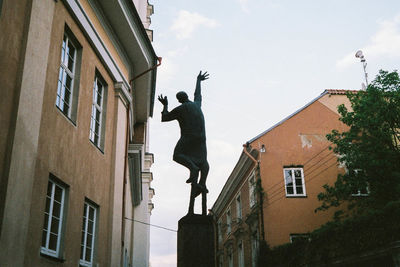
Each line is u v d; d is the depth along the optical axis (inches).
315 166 898.7
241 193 1040.8
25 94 273.7
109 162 439.2
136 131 730.2
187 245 243.4
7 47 264.5
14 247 248.5
